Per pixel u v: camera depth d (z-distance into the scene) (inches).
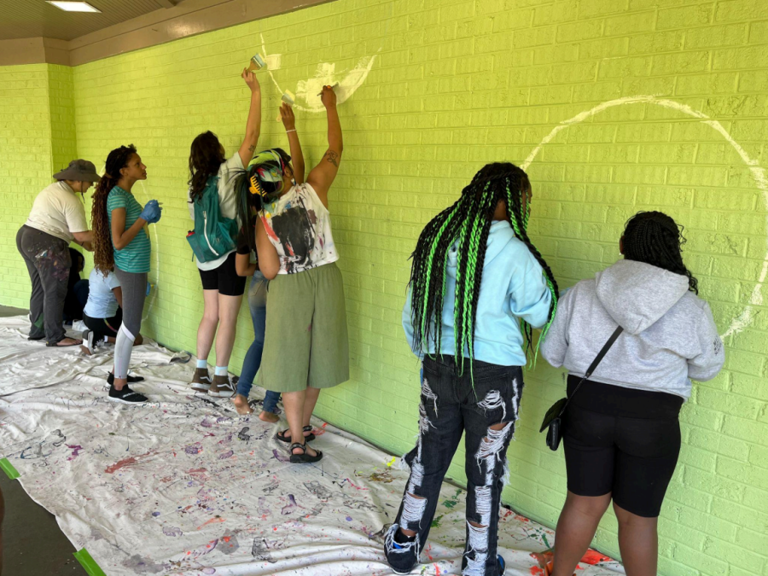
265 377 108.2
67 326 203.3
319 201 107.1
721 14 69.4
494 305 70.2
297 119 131.0
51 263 177.0
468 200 71.4
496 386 71.9
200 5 151.9
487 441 74.1
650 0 74.7
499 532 93.5
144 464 112.1
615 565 85.4
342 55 118.0
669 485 81.7
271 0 131.1
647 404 65.3
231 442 122.4
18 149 223.3
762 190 69.0
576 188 85.1
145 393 146.7
